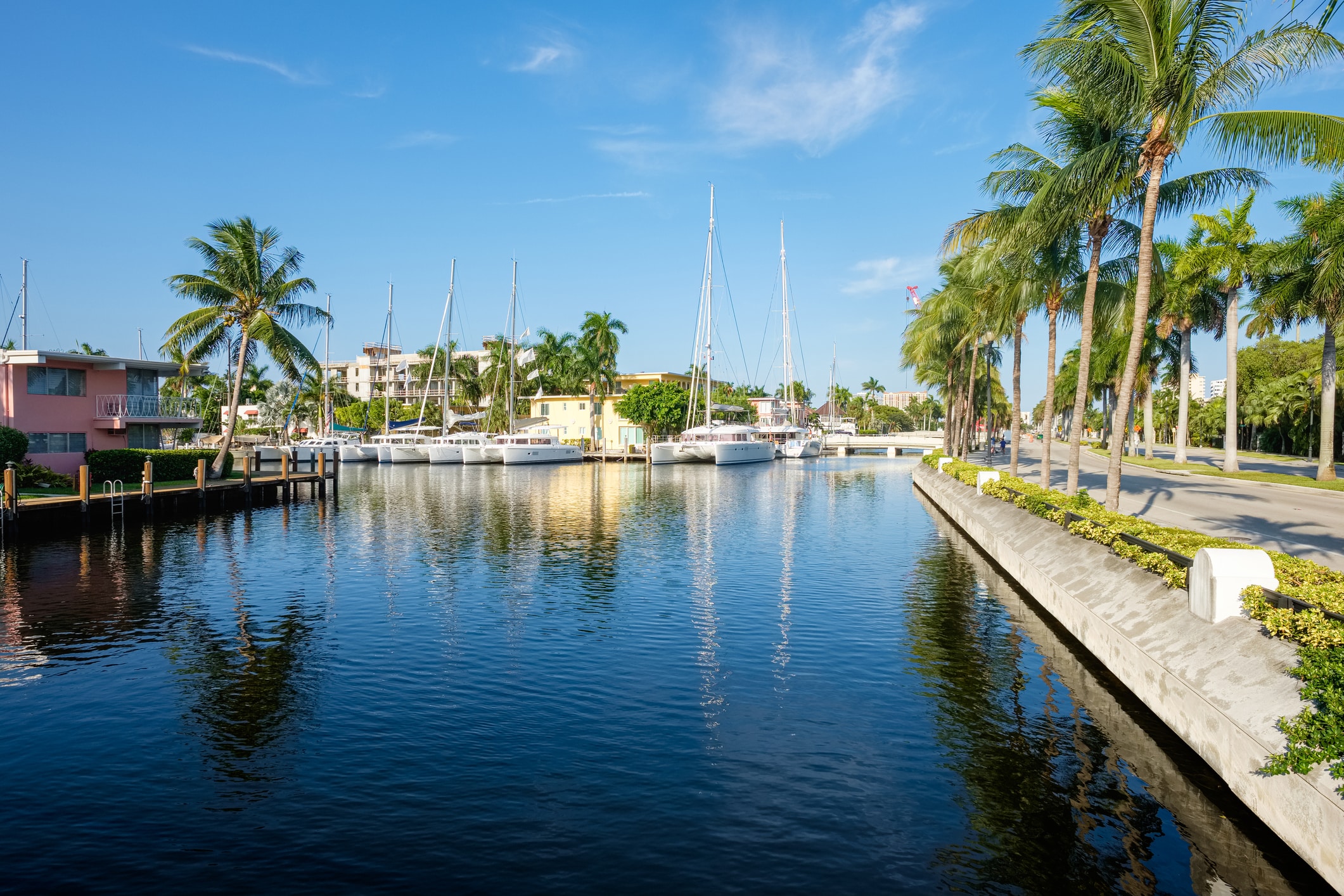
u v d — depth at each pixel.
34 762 9.87
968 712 11.45
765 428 95.44
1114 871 7.38
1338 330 37.12
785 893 7.02
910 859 7.59
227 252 43.22
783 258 95.62
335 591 19.95
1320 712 7.07
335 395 104.56
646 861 7.55
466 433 84.25
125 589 20.27
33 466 34.69
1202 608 10.43
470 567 23.36
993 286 34.94
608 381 92.00
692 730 10.84
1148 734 10.47
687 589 20.09
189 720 11.28
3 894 7.04
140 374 42.56
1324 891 6.87
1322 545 19.14
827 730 10.82
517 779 9.31
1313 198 33.19
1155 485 38.25
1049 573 17.09
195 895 7.04
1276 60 15.49
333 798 8.85
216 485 38.22
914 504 42.66
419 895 6.99
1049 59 17.38
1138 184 20.83
